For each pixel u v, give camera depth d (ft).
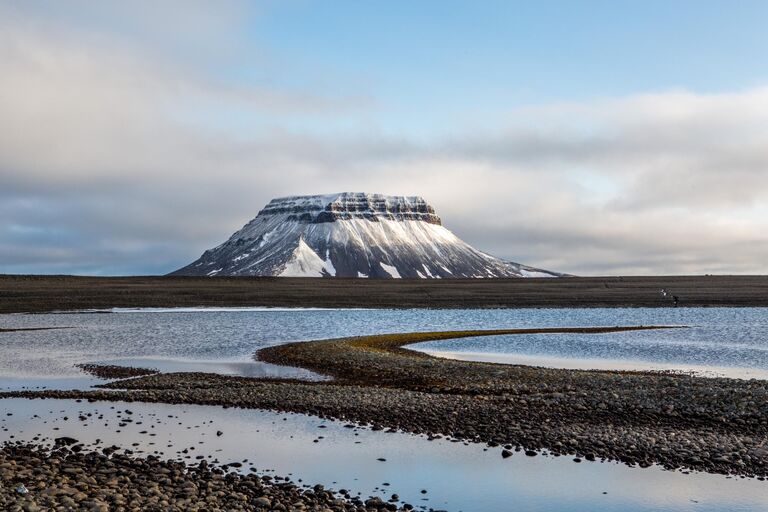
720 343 209.36
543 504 62.95
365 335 250.57
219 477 68.85
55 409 108.58
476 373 137.90
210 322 331.77
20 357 187.62
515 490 66.74
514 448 81.87
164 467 72.84
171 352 198.08
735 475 70.38
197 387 130.93
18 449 79.92
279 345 213.05
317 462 76.38
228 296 517.55
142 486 64.18
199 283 627.87
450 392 121.80
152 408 109.19
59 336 254.47
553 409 101.76
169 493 62.34
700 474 70.85
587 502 63.41
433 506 62.34
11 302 450.30
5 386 134.92
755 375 143.43
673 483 68.18
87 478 66.23
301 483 68.44
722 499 63.62
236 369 160.25
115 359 182.19
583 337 230.68
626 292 549.54
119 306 451.12
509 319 343.46
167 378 143.84
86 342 230.48
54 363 173.88
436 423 95.04
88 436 89.20
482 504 62.95
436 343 212.84
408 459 77.51
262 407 108.78
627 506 62.34
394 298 517.55
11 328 296.30
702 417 93.97
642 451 78.95
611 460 76.23
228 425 95.86
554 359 172.86
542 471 72.64
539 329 254.47
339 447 82.94
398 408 105.09
